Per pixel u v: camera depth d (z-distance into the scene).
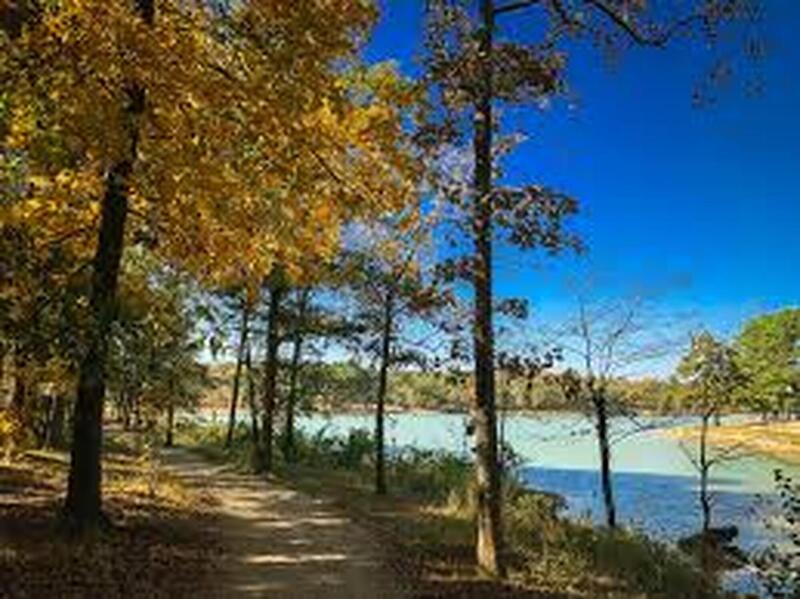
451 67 14.31
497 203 14.20
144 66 10.45
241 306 34.00
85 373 11.89
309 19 11.15
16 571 11.83
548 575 15.95
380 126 12.99
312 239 14.27
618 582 16.89
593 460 60.09
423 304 15.10
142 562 13.48
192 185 11.84
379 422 27.84
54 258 12.42
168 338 17.16
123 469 27.08
